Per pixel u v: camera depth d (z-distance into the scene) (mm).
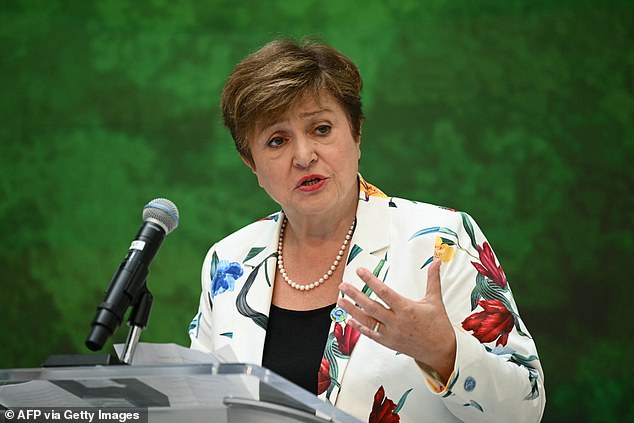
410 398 5562
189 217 14195
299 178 5840
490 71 13672
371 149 13805
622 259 13172
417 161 13688
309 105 5785
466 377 4879
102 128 14586
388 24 14008
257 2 14461
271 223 6633
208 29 14562
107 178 14477
